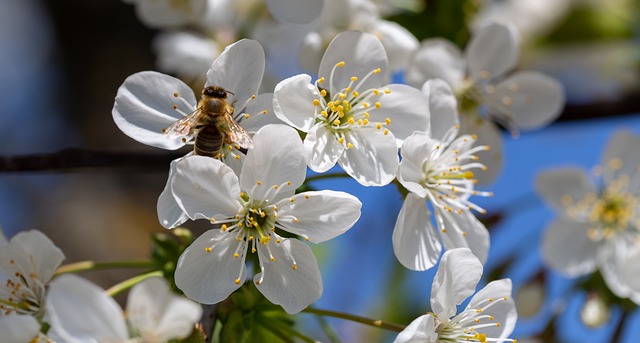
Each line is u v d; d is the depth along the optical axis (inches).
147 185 24.9
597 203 20.5
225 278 17.0
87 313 16.3
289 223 17.1
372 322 17.2
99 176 24.9
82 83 25.4
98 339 16.3
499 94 19.7
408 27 20.5
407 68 19.2
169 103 17.3
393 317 21.5
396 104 17.6
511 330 17.5
